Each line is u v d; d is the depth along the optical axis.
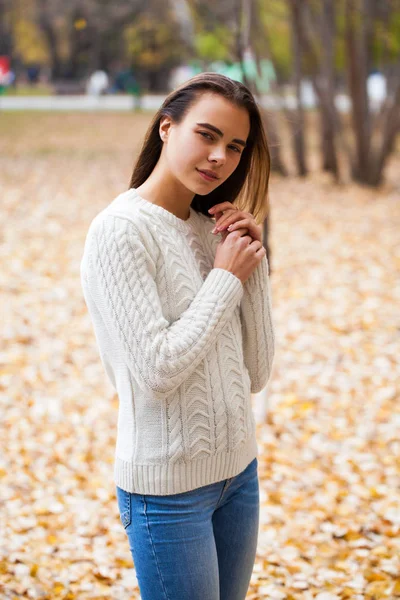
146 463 1.84
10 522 3.51
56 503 3.71
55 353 5.62
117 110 29.55
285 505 3.76
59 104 31.97
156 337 1.74
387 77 13.34
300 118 13.46
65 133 20.73
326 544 3.43
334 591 3.08
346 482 3.99
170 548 1.84
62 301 6.70
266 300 2.00
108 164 14.94
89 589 3.06
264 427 4.57
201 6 7.42
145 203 1.88
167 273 1.84
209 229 2.05
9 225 9.34
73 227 9.40
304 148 13.63
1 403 4.80
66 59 41.25
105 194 11.69
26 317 6.29
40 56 43.78
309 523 3.59
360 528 3.54
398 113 12.62
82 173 13.67
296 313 6.52
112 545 3.39
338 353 5.70
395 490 3.89
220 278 1.83
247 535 2.02
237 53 4.49
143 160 1.95
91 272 1.82
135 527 1.88
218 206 1.94
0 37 41.75
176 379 1.75
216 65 11.92
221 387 1.88
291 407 4.84
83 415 4.71
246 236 1.90
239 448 1.93
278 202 11.33
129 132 21.34
